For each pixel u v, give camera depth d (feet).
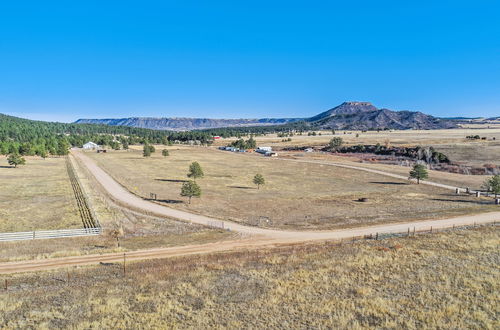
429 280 87.56
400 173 325.01
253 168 361.30
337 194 225.76
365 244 120.47
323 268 96.43
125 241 122.21
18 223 142.92
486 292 79.82
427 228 144.15
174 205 183.11
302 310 71.87
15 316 68.23
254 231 138.82
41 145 483.92
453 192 235.20
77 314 69.41
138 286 83.97
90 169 329.52
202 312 70.59
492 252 109.91
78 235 128.47
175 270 94.89
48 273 91.50
